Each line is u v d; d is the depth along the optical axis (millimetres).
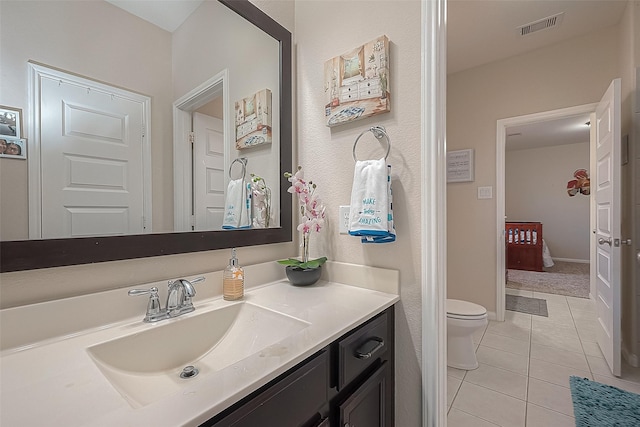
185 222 986
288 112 1363
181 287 894
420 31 1083
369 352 877
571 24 2395
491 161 2982
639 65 2004
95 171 797
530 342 2400
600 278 2256
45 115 721
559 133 5148
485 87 3004
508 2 2141
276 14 1354
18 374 580
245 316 983
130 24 867
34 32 708
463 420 1507
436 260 1043
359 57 1193
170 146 953
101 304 798
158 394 711
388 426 1055
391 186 1145
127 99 859
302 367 669
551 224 6469
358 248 1237
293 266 1226
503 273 2922
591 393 1707
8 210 671
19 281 697
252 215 1208
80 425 436
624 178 2229
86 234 777
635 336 1998
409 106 1107
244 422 538
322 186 1348
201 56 1039
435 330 1040
